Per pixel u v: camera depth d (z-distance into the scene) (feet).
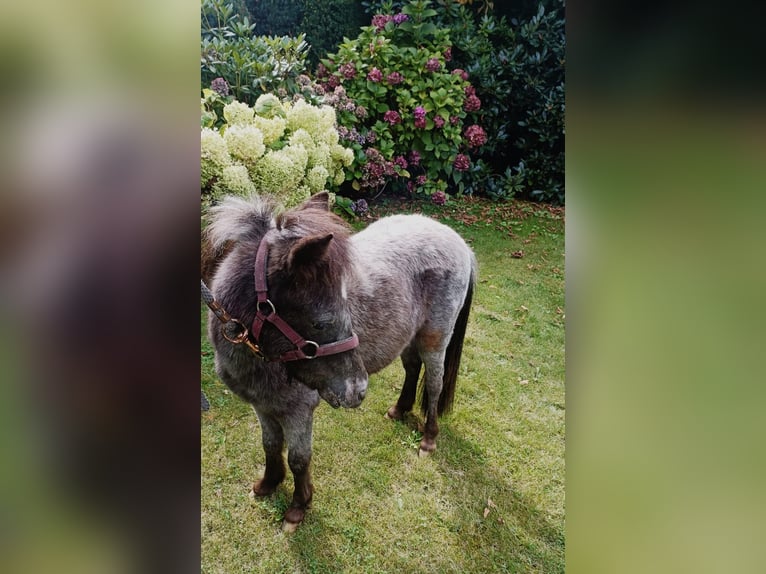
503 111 16.69
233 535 6.36
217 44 12.18
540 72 16.51
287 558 6.15
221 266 5.40
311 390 5.98
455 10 16.29
